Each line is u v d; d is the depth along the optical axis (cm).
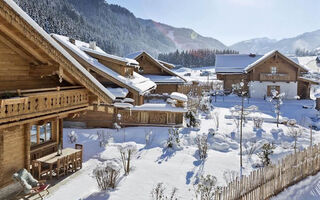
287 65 3456
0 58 754
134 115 1906
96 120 1902
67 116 1032
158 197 808
